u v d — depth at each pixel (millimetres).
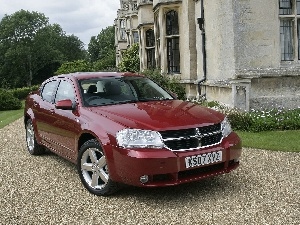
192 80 13789
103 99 5324
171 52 15133
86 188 4875
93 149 4711
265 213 3934
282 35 10266
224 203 4266
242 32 9773
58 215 4129
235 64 9781
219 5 10508
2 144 8617
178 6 14391
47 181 5438
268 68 9930
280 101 9625
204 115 4707
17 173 5949
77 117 5086
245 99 9398
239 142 4723
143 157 4086
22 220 4039
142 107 4961
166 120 4426
